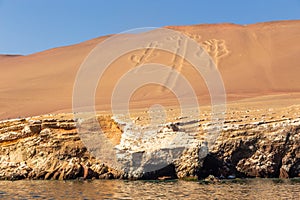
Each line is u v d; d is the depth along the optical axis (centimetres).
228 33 10762
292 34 10369
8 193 2916
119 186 3159
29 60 11731
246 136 3647
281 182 3331
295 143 3622
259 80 7756
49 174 3509
